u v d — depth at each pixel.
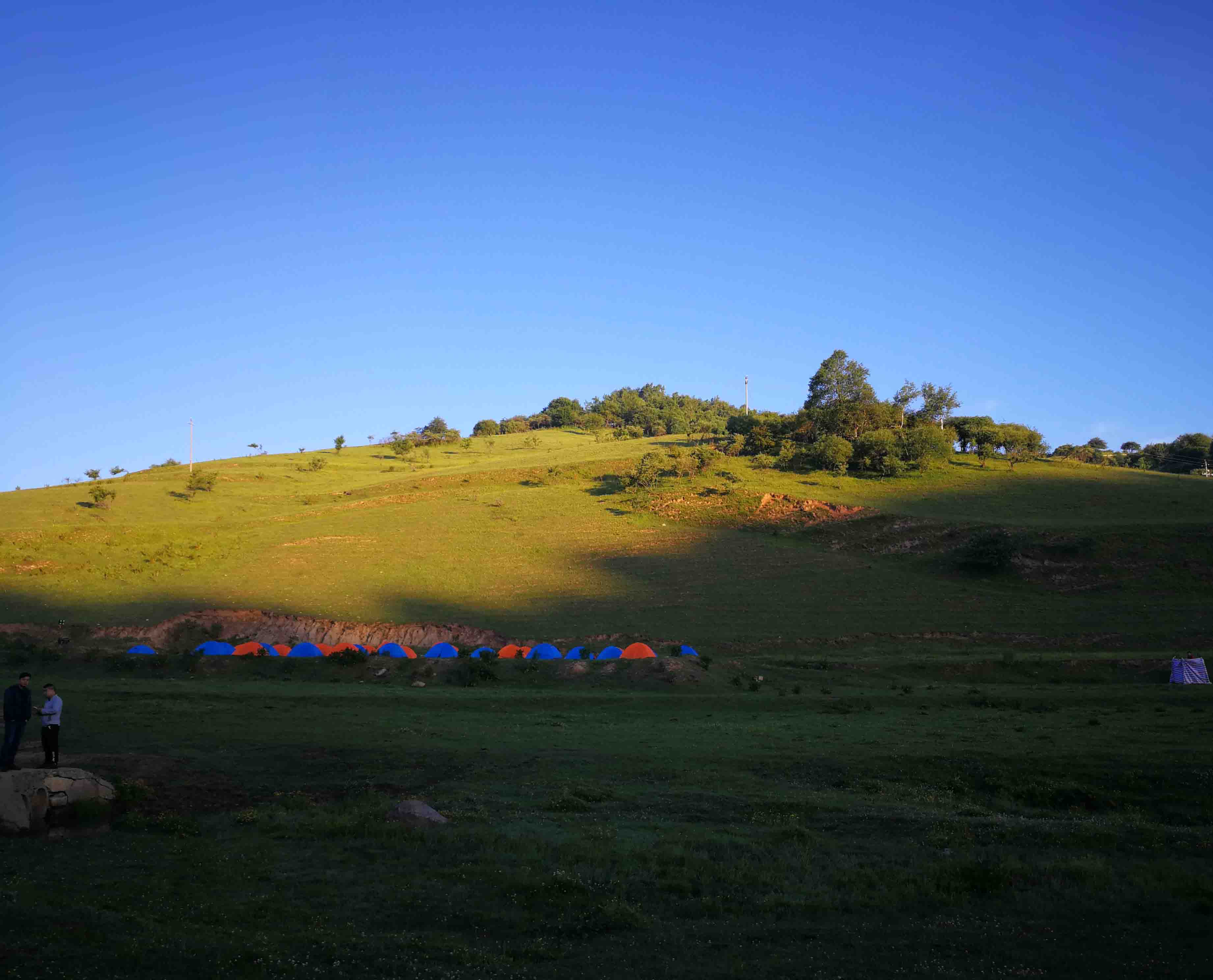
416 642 66.56
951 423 151.25
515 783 25.83
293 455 183.50
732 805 23.36
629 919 14.92
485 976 12.41
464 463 171.00
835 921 15.20
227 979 11.90
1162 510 97.75
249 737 30.42
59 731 21.97
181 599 77.12
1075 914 15.39
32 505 119.38
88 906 14.20
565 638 65.12
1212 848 19.25
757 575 83.62
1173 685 44.47
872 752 29.30
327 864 17.81
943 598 74.44
